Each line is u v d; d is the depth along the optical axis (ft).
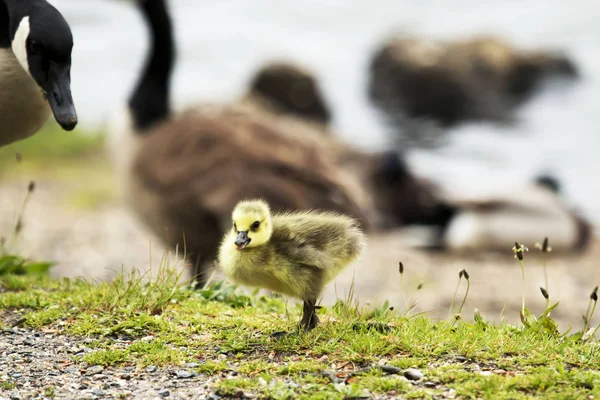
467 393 18.07
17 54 24.71
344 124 108.99
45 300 24.93
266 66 95.96
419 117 114.52
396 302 47.88
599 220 73.41
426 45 120.16
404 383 18.60
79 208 72.18
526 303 48.93
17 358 20.92
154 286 25.26
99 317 23.49
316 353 20.66
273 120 48.91
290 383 18.92
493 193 67.31
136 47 148.87
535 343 21.12
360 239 22.49
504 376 19.10
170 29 47.50
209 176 42.24
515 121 110.63
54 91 24.00
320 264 20.88
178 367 20.38
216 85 124.16
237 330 22.56
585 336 22.33
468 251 62.28
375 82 118.93
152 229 44.98
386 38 144.46
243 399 18.37
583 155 94.48
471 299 49.55
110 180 82.07
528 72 118.32
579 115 110.93
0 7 25.46
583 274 56.75
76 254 58.85
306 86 94.43
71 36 24.36
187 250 43.55
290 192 42.19
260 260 20.83
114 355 20.84
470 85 113.70
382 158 69.26
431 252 62.54
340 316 23.40
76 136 94.02
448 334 21.80
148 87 47.09
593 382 18.29
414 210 67.72
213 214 42.24
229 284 27.76
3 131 26.91
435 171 87.71
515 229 63.00
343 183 43.88
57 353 21.27
